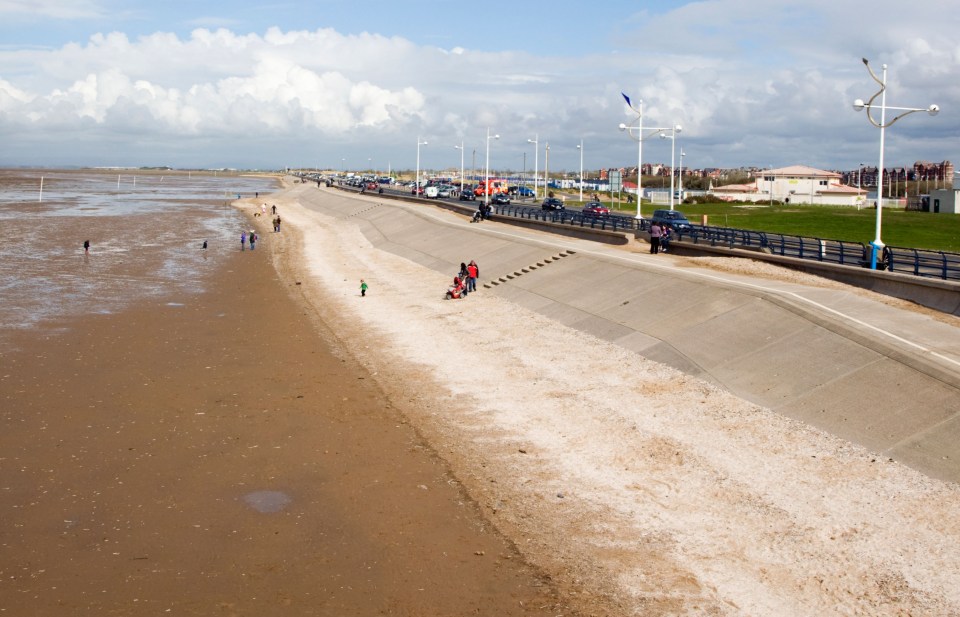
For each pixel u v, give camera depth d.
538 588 18.83
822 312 36.25
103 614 17.44
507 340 42.44
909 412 26.67
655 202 146.88
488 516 22.52
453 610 17.91
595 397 32.16
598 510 22.67
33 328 45.31
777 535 20.81
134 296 56.94
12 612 17.36
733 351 35.34
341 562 19.95
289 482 24.75
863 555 19.67
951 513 21.20
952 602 17.69
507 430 29.11
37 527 21.41
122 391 33.78
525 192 161.00
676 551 20.34
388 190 169.75
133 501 23.19
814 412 28.53
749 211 114.75
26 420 29.83
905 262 42.94
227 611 17.69
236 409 31.69
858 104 42.28
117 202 169.12
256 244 93.50
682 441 27.09
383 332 45.34
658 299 44.88
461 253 73.19
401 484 24.64
